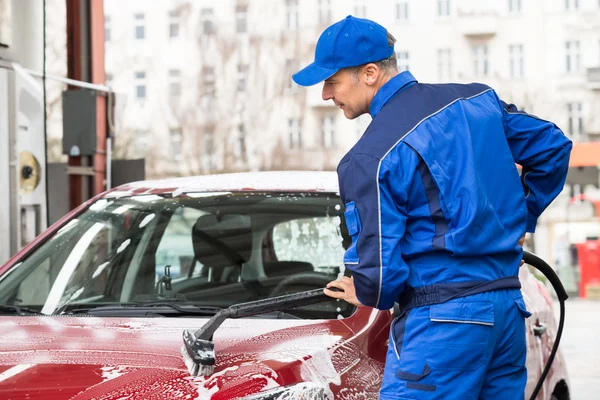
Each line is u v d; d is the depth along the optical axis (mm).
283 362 2947
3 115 7730
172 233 4211
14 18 8859
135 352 2980
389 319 3502
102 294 3996
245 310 3023
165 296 3996
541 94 62938
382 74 3166
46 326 3363
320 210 4156
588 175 28156
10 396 2684
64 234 4262
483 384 3059
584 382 10852
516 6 63938
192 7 72375
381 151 2953
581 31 62656
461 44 65062
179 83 71562
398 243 2928
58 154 33969
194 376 2797
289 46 70188
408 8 65812
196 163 71812
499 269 3041
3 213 7723
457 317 2918
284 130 69625
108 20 73188
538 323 4660
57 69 29719
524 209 3178
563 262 30047
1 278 4031
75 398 2666
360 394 3100
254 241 4129
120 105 9398
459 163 3010
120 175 9148
